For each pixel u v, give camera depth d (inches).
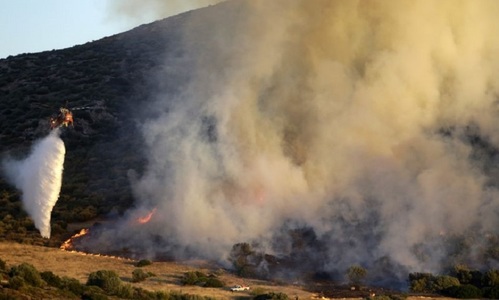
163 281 2169.0
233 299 1993.1
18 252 2420.0
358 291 2144.4
